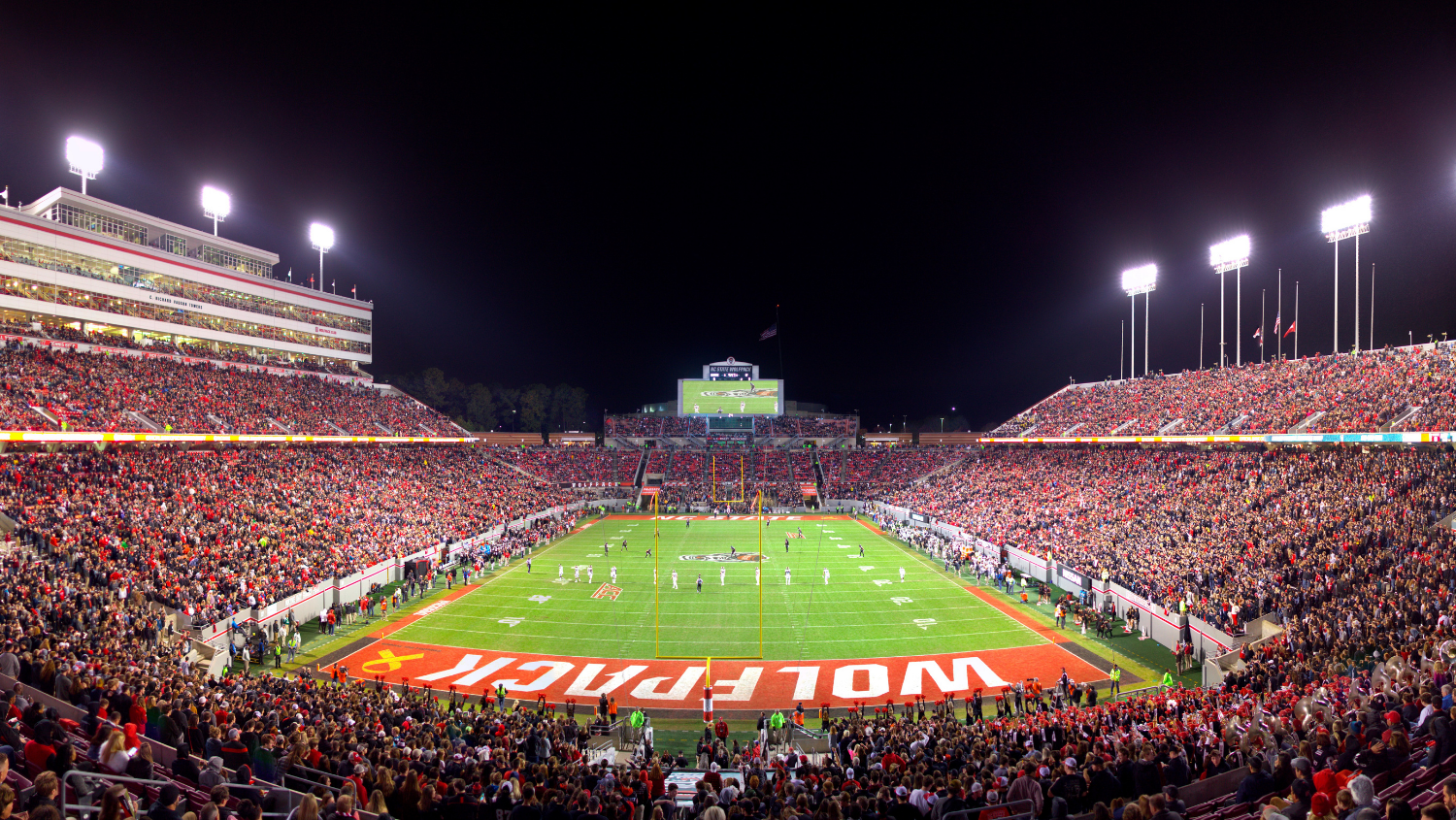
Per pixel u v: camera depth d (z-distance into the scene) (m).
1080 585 39.38
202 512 37.09
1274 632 26.22
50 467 35.75
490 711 21.41
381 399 72.00
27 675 14.31
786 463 92.50
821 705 25.06
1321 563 28.83
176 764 10.45
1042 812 10.14
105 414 41.06
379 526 46.34
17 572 24.77
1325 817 7.00
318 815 7.16
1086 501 50.88
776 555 53.56
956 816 9.65
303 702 18.92
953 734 17.97
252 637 29.28
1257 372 53.50
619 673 28.38
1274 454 43.75
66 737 9.78
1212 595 29.81
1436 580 23.92
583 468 90.69
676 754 21.11
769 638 32.81
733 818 9.69
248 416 51.53
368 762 12.39
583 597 40.25
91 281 49.62
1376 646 21.48
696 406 96.12
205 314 58.75
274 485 45.78
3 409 36.03
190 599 27.98
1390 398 38.97
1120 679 27.52
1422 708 11.44
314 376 67.81
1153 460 52.91
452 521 53.59
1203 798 10.30
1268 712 15.83
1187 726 16.00
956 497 66.12
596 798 9.72
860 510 81.06
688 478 89.19
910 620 35.66
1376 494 32.97
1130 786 10.36
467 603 38.94
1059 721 17.86
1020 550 47.50
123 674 16.94
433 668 28.86
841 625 34.81
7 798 6.07
